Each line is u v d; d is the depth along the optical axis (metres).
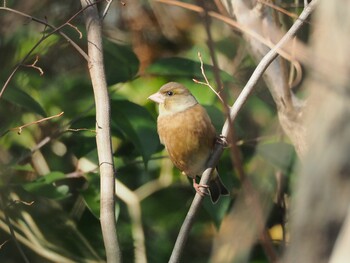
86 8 7.68
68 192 11.37
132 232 11.99
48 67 12.62
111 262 7.00
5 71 11.66
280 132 10.11
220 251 6.77
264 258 10.50
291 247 4.12
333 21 4.12
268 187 8.49
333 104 4.05
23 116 12.33
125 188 12.02
